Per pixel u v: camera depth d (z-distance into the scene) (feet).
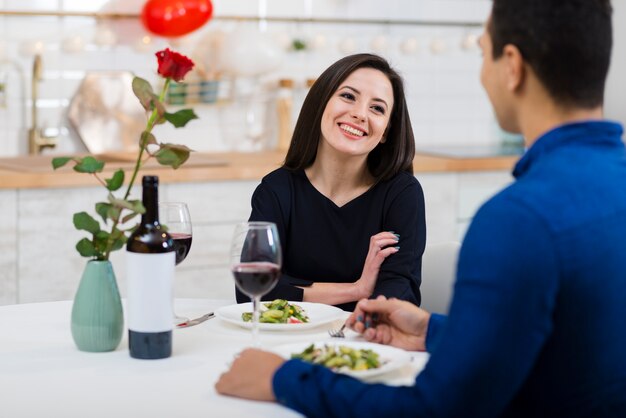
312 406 4.36
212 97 14.61
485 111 16.90
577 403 4.17
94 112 14.05
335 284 7.31
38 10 13.62
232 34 14.34
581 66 4.16
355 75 7.54
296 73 15.40
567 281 3.94
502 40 4.31
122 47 14.14
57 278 11.72
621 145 4.37
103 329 5.37
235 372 4.65
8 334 5.84
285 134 15.20
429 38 16.26
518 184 4.13
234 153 14.73
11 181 11.23
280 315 6.04
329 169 7.75
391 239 7.29
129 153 13.82
